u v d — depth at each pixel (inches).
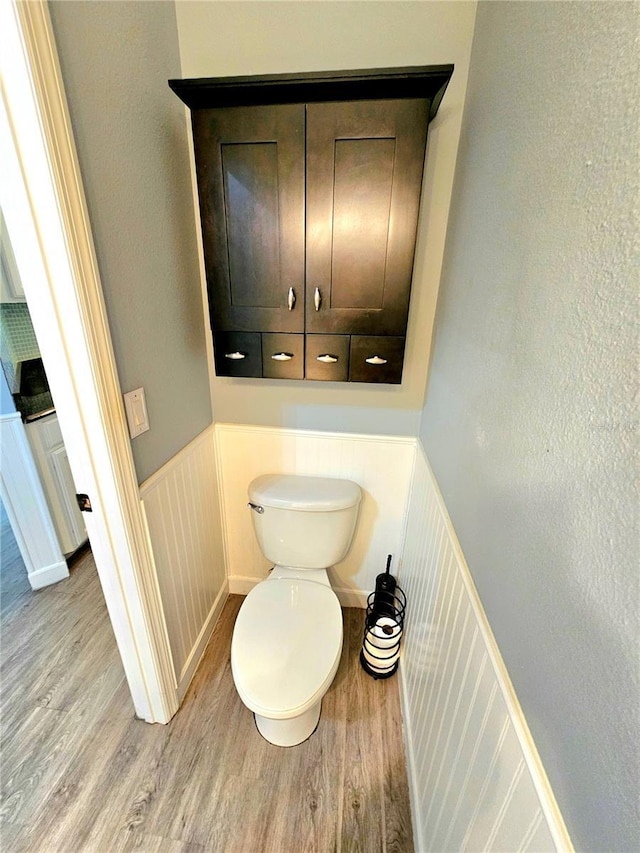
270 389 57.7
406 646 56.0
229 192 41.9
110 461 37.3
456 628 33.2
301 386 56.9
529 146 24.3
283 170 40.5
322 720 53.2
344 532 57.9
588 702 15.4
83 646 63.4
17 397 68.1
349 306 44.9
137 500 41.3
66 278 30.8
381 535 64.5
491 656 25.1
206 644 62.9
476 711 27.3
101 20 32.3
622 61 15.0
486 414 29.3
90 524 40.5
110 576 42.9
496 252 29.1
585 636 15.8
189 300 50.8
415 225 41.3
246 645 46.4
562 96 20.2
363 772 47.6
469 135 38.6
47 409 74.0
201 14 43.0
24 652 62.4
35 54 25.5
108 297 35.7
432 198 45.7
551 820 17.2
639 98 13.9
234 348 48.4
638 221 13.7
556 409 19.2
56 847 40.9
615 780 13.6
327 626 49.2
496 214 29.6
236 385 58.1
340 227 41.9
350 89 36.7
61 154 28.2
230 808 44.1
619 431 14.3
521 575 22.0
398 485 60.6
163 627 48.6
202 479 58.0
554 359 19.7
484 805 24.6
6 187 28.5
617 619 13.8
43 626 67.1
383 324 45.3
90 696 55.7
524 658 21.1
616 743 13.6
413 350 52.8
